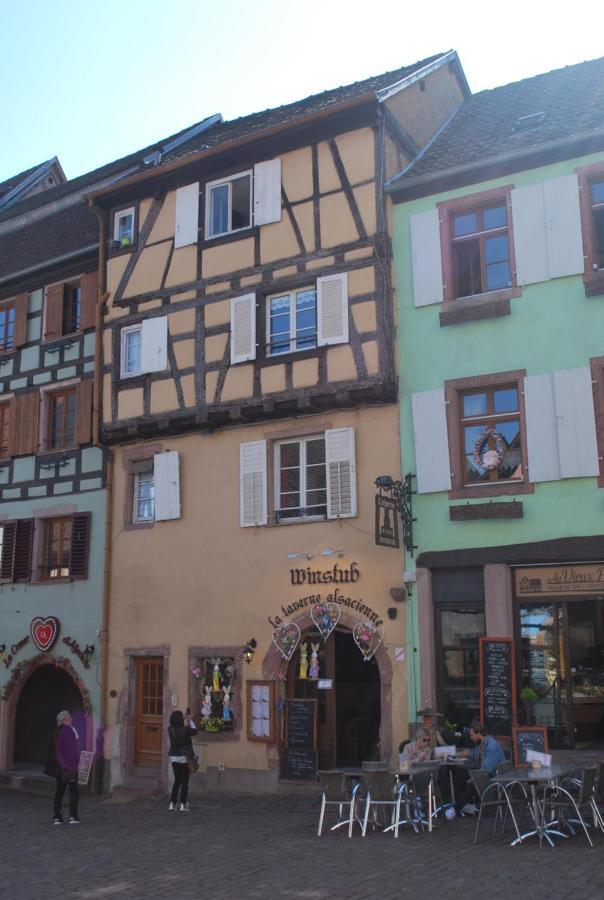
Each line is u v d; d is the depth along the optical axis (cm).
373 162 1491
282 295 1561
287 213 1562
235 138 1761
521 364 1336
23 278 1983
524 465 1312
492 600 1291
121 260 1758
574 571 1269
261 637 1486
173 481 1628
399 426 1419
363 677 1454
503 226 1409
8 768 1802
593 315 1295
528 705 1255
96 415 1720
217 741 1497
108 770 1627
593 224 1334
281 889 788
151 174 1706
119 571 1686
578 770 987
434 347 1411
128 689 1628
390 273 1464
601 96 1501
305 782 1402
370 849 941
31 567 1838
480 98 1825
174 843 1052
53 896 803
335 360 1462
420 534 1368
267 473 1529
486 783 960
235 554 1542
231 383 1563
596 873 790
